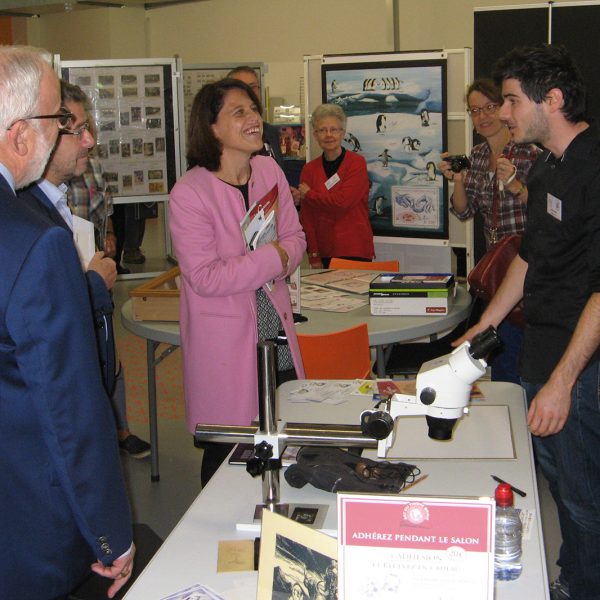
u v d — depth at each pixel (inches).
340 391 89.4
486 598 42.9
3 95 55.6
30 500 57.2
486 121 152.5
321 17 402.9
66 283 55.1
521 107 82.9
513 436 75.1
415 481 66.4
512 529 53.9
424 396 56.1
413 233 223.0
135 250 336.8
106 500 58.0
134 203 318.7
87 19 470.6
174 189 97.7
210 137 96.6
